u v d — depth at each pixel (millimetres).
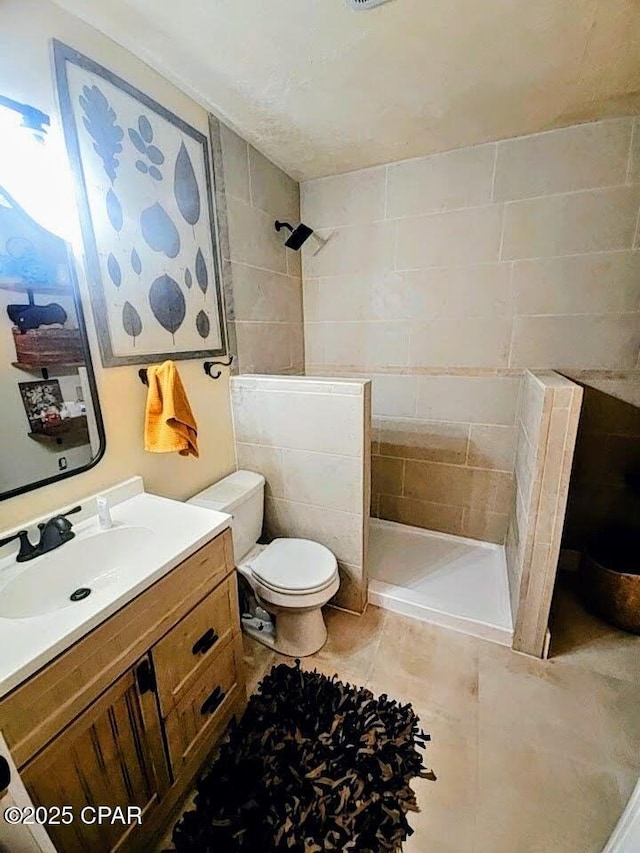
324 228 2293
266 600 1589
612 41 1166
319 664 1604
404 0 1016
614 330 1819
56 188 1071
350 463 1740
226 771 1196
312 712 1383
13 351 1024
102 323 1246
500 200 1881
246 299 1933
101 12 1070
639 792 770
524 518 1664
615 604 1726
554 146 1735
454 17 1079
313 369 2547
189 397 1658
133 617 916
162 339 1477
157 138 1362
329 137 1775
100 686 847
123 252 1291
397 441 2430
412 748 1267
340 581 1910
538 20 1086
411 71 1320
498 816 1093
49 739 748
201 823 1073
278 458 1896
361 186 2143
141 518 1249
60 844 785
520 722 1353
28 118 986
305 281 2426
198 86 1418
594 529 2066
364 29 1128
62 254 1113
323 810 1098
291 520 1960
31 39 997
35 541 1088
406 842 1039
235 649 1325
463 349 2137
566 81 1370
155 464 1512
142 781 978
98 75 1152
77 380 1192
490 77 1353
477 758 1239
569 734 1312
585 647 1659
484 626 1713
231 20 1096
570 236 1800
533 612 1587
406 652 1660
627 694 1452
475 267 2006
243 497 1732
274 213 2082
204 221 1614
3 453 1021
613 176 1678
